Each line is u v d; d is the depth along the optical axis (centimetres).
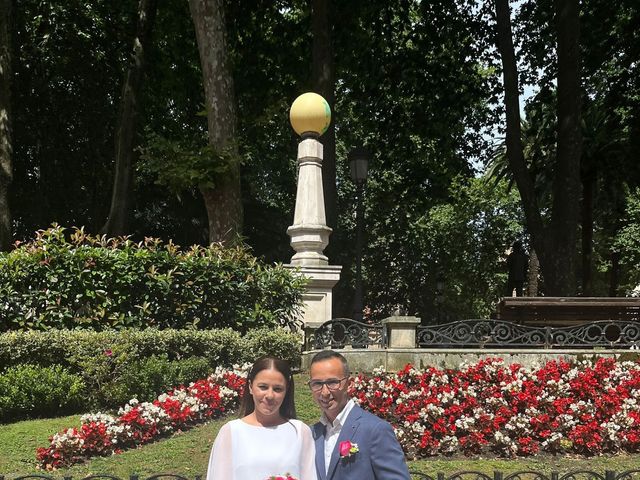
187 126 2667
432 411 727
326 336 1098
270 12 2470
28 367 813
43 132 2361
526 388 809
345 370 299
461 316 4250
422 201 2883
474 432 696
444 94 2569
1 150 1495
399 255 3872
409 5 2472
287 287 1108
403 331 1048
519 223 4128
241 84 2530
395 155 2777
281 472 259
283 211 3148
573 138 1870
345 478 285
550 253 1877
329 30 1967
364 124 2758
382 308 3997
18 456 661
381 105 2700
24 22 2156
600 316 1295
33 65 2283
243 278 1075
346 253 3394
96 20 2238
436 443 698
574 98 1873
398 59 2539
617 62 2564
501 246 4244
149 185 2527
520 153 1994
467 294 4247
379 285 3875
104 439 673
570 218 1848
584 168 3041
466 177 2884
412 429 708
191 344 920
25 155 2417
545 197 3481
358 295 1497
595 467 649
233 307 1055
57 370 822
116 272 939
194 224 2669
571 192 1859
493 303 4359
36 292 899
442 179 2833
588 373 840
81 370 852
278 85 2603
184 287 1000
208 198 1387
